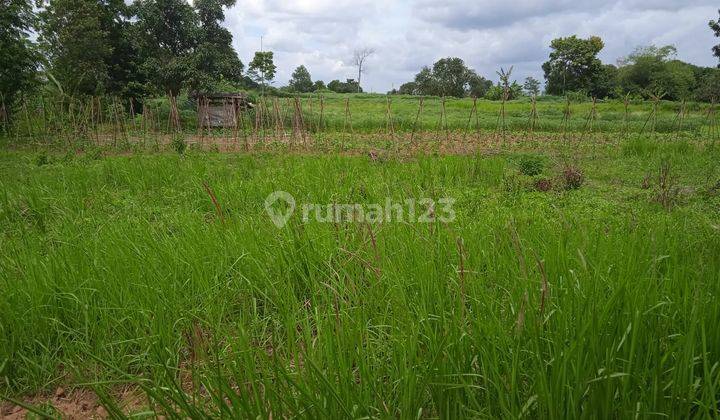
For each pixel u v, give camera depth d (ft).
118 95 73.36
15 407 10.14
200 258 13.41
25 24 58.75
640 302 8.07
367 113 99.66
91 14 68.80
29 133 53.57
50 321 11.47
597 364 7.25
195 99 76.43
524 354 8.12
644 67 177.37
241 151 47.21
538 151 47.98
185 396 7.94
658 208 21.76
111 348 10.77
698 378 7.23
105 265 12.96
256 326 11.02
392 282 10.85
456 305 9.84
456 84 230.27
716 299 8.12
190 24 73.67
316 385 7.65
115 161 31.42
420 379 7.96
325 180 24.82
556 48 195.21
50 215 20.72
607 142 55.36
